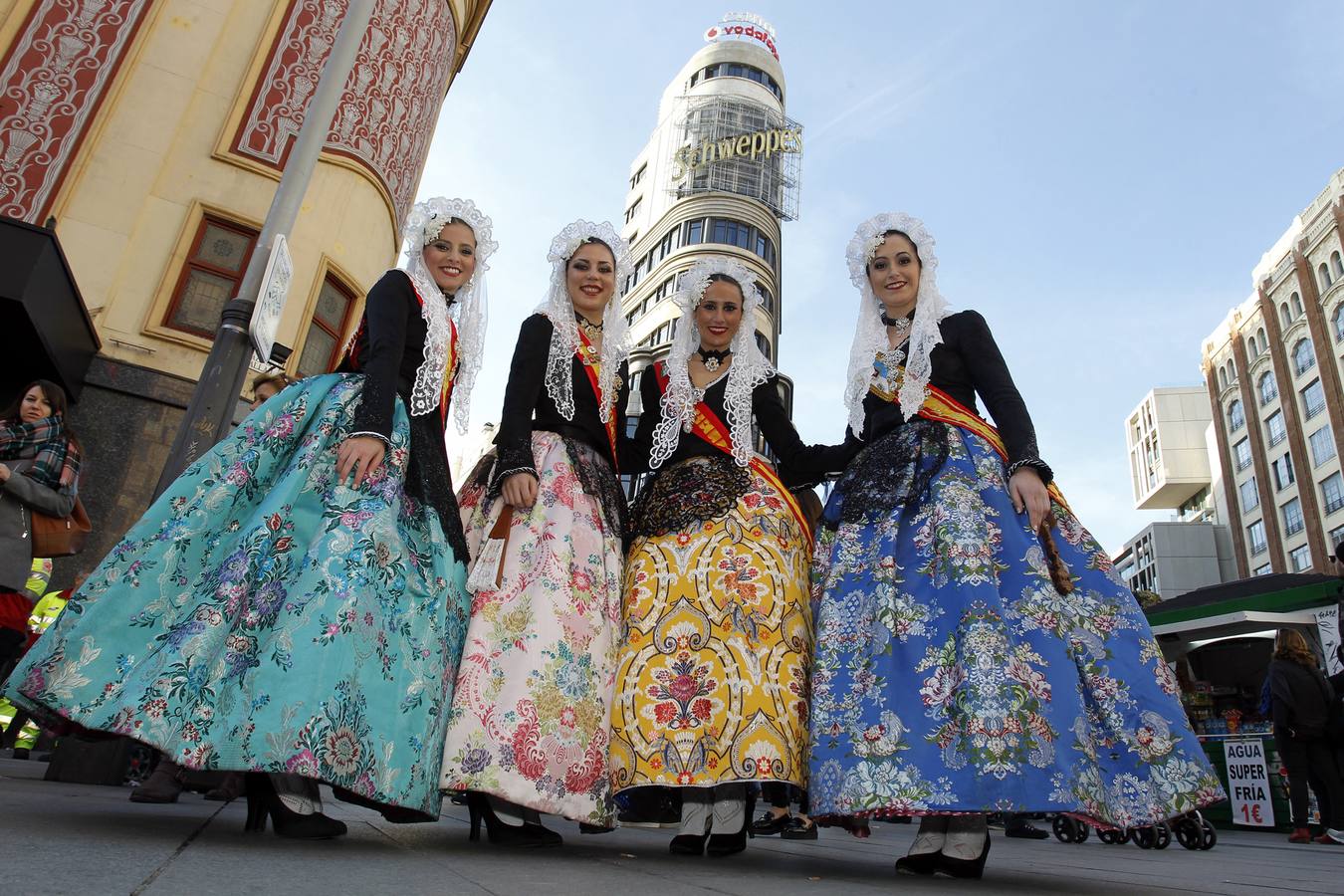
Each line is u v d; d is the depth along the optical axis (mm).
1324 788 5566
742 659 2336
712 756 2240
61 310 7328
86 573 7734
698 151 39812
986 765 1937
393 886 1292
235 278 9242
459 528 2361
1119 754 2076
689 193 38344
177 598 1943
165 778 2758
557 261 2850
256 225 9391
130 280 8664
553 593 2346
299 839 1874
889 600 2264
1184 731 2045
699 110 41156
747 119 40938
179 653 1746
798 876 1884
